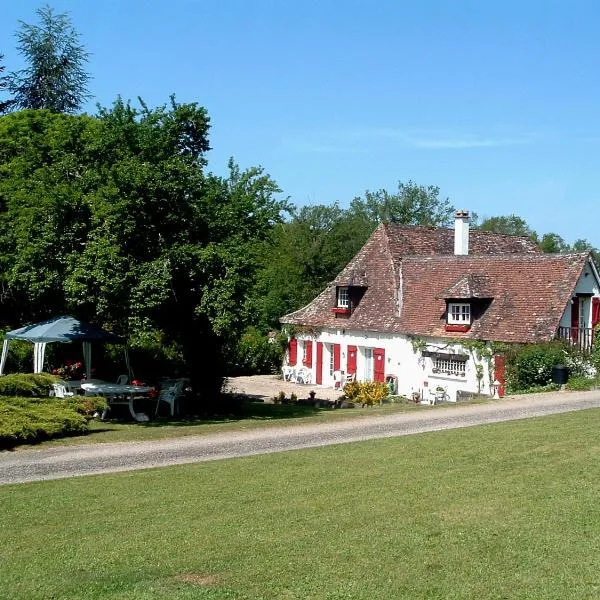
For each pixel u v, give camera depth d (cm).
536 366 2888
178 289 2361
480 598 816
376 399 3020
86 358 2675
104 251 2069
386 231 4106
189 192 2355
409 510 1127
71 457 1617
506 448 1535
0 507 1210
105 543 1033
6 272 2547
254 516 1129
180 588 864
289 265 4994
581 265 3206
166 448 1722
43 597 855
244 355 4531
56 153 2423
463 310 3372
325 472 1390
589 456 1438
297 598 827
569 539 985
